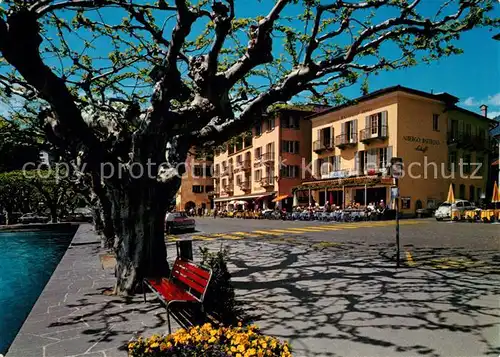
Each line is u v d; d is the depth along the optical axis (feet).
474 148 117.91
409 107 100.99
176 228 71.77
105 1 18.52
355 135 110.52
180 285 18.33
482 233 53.11
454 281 22.67
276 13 19.16
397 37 25.26
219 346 8.79
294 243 45.44
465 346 12.75
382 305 17.74
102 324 16.02
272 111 38.91
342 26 22.03
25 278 39.81
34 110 38.58
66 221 134.62
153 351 8.77
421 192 102.17
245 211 141.79
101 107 27.09
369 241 45.68
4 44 15.39
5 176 109.19
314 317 16.15
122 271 21.95
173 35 18.10
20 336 14.70
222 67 32.04
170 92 19.66
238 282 23.53
